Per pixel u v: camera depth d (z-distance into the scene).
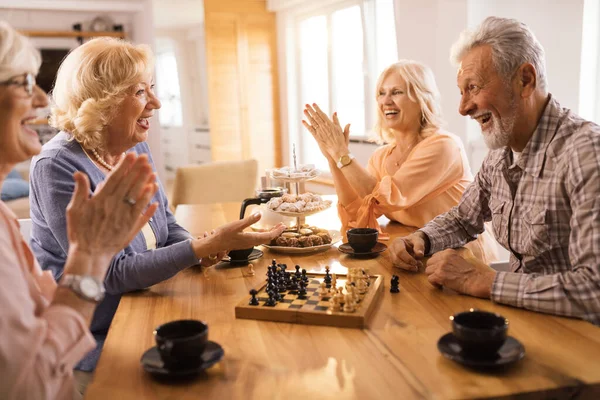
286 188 2.29
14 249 1.05
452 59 1.55
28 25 6.56
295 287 1.37
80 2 6.35
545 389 0.90
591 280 1.20
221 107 6.55
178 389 0.94
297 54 6.54
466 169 2.31
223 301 1.37
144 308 1.33
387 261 1.67
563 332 1.12
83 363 1.43
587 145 1.32
